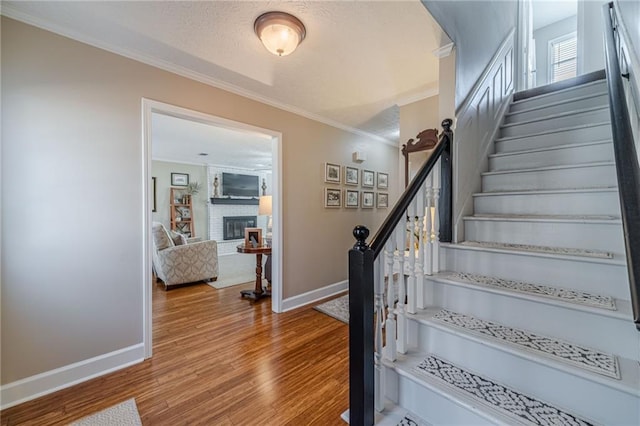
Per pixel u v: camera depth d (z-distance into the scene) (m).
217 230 7.85
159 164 6.97
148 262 2.22
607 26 1.80
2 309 1.68
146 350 2.20
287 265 3.34
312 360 2.19
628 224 0.64
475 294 1.53
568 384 1.08
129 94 2.13
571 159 2.03
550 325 1.30
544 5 4.51
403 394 1.35
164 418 1.58
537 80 4.93
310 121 3.58
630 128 0.91
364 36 1.94
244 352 2.32
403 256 1.49
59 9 1.67
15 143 1.71
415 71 2.45
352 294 1.21
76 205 1.92
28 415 1.61
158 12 1.70
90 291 1.97
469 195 2.12
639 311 0.50
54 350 1.83
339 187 4.00
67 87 1.88
